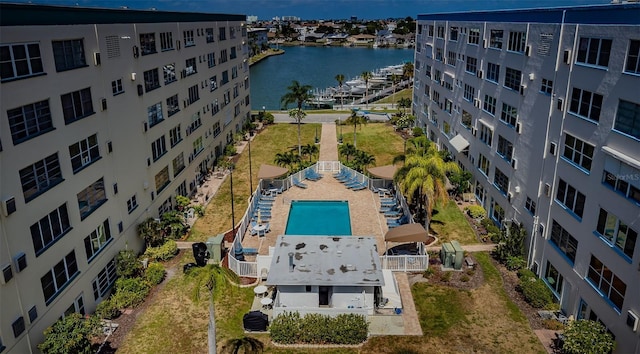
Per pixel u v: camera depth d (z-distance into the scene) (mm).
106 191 28125
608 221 22031
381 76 130750
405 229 31891
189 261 32219
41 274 21500
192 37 45250
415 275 30703
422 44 65625
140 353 23344
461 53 47250
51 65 22641
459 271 31031
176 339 24391
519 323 25609
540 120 29344
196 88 46750
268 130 71625
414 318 26188
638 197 19969
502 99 36188
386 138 66750
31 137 21062
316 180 48812
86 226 25625
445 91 53469
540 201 29344
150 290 28656
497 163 37250
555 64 27422
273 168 44938
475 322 25766
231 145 59062
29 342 20641
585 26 24156
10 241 19469
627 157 20531
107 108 27984
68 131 24031
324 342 24250
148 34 34688
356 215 40375
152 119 35406
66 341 20625
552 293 27562
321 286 26922
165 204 38094
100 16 27203
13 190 19750
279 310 25422
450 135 51594
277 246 29547
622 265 20734
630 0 26125
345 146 55031
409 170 35500
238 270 30422
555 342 24047
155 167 35781
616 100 21469
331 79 142625
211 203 42906
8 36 19719
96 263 26625
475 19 42938
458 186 43188
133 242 32031
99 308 25766
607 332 21891
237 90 65062
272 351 23641
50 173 22672
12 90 19828
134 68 31906
